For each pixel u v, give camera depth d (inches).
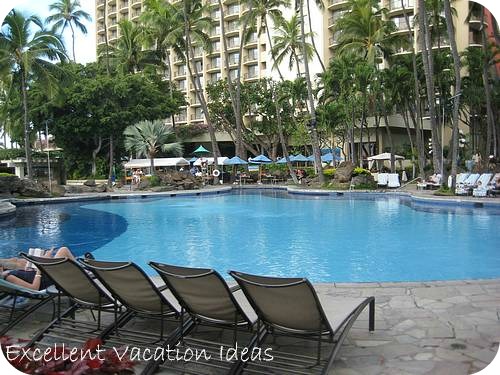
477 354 142.8
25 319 187.2
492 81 1325.0
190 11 1501.0
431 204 718.5
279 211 689.6
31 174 1006.4
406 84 1222.9
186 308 149.3
